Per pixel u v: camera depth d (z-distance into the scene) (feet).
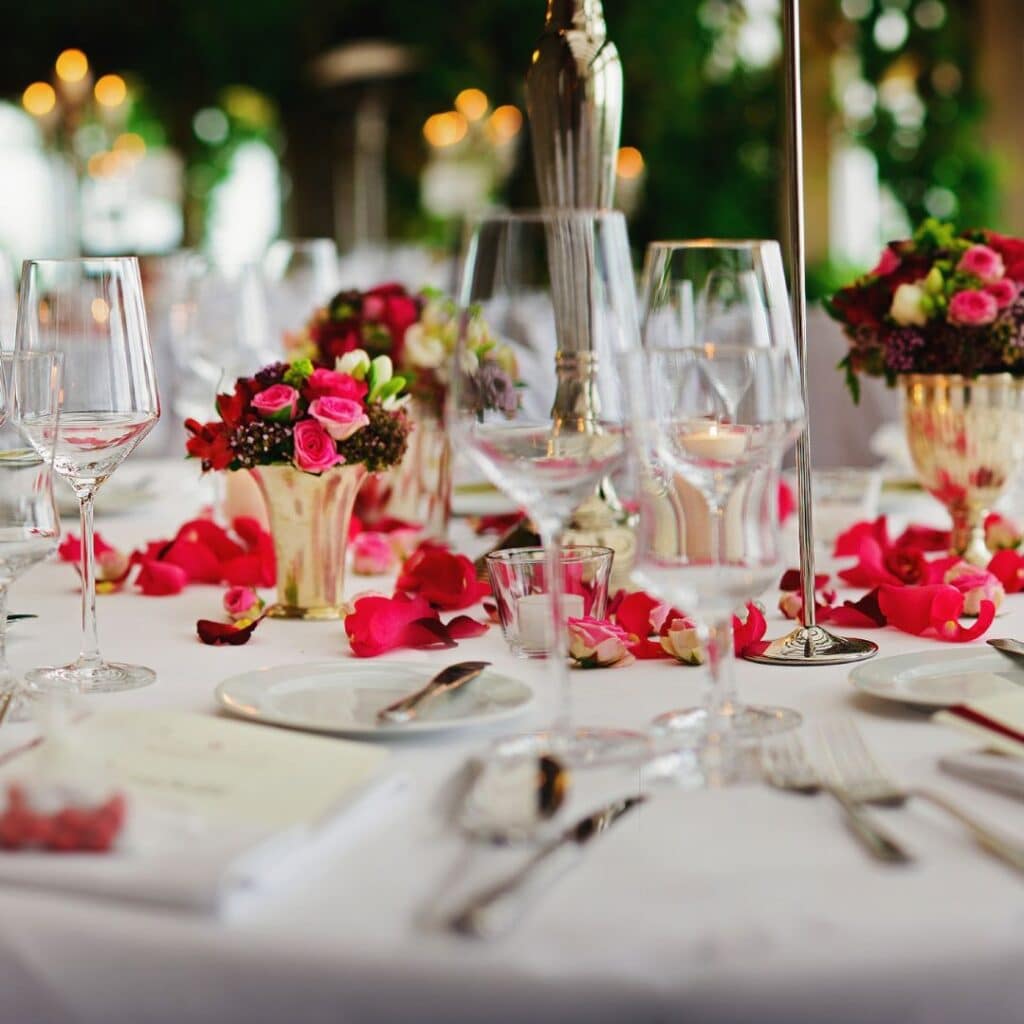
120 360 4.17
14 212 34.81
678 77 27.50
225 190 35.50
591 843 2.55
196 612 4.98
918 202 26.89
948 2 26.45
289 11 32.32
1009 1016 2.23
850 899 2.31
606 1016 2.13
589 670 3.92
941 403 5.33
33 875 2.37
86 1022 2.32
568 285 3.34
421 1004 2.16
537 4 29.48
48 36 33.76
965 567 4.70
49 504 3.64
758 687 3.69
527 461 3.17
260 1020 2.24
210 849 2.41
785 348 3.13
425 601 4.30
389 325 6.06
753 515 3.02
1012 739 2.93
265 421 4.69
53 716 2.65
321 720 3.29
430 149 31.24
